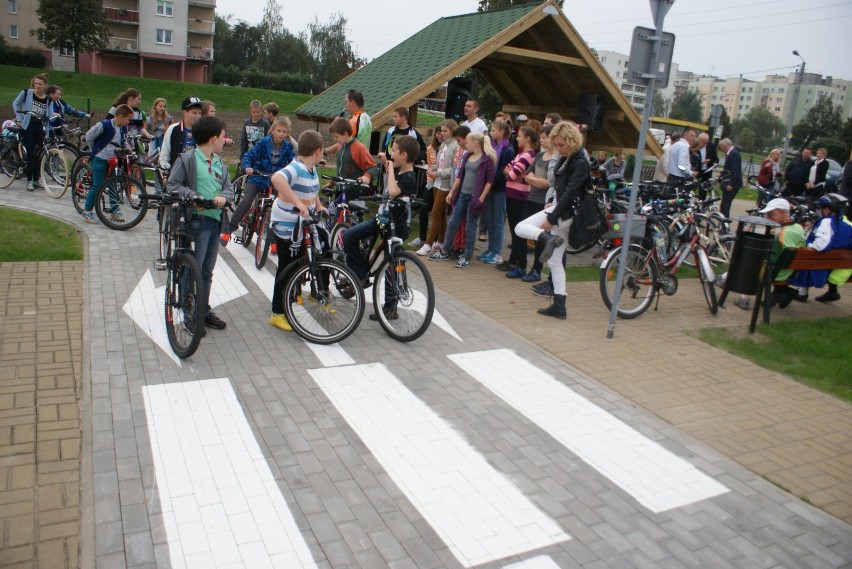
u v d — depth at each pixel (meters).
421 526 3.46
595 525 3.60
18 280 6.73
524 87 14.07
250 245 9.09
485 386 5.25
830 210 7.51
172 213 5.68
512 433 4.54
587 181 6.62
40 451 3.82
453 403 4.91
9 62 57.06
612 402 5.15
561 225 6.77
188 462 3.85
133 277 7.07
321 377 5.12
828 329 7.51
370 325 6.39
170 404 4.49
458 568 3.16
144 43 67.62
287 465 3.91
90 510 3.36
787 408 5.29
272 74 74.75
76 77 54.44
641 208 9.41
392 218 6.04
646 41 5.99
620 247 7.09
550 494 3.85
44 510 3.32
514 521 3.57
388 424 4.50
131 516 3.34
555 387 5.34
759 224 6.96
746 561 3.40
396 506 3.61
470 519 3.55
